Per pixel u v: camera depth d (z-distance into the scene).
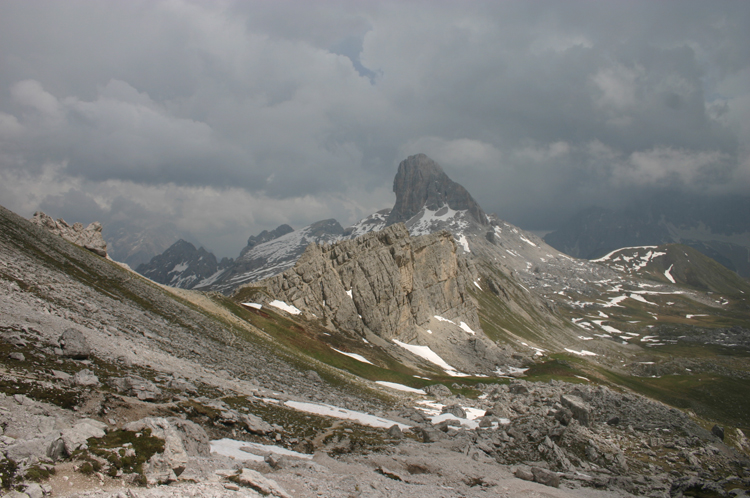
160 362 48.34
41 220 100.44
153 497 19.80
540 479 43.69
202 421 35.03
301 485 27.19
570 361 189.12
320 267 166.50
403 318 173.88
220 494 21.53
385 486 31.16
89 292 66.81
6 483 17.58
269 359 80.44
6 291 48.44
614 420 84.00
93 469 20.91
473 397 102.19
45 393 28.41
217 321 89.94
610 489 46.81
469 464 43.84
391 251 186.25
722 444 80.38
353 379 94.50
